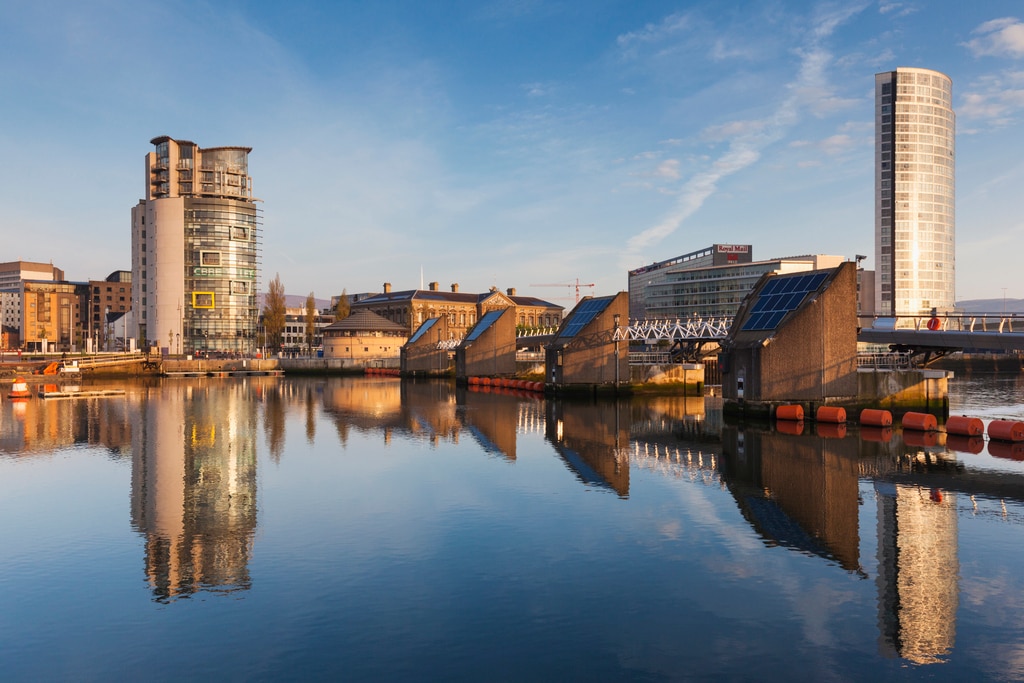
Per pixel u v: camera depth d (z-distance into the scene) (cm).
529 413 7106
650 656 1666
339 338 17012
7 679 1580
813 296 6069
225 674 1597
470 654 1681
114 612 1942
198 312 17888
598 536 2620
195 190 18400
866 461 4141
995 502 3120
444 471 3919
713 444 4856
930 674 1585
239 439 5225
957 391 9800
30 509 3078
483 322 12688
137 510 3061
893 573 2209
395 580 2170
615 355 8856
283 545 2538
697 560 2338
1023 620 1864
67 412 7231
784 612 1919
